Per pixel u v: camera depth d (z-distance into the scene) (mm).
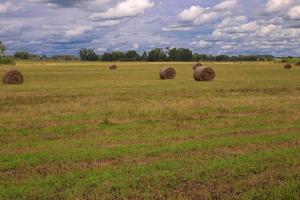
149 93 27078
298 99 23172
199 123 15664
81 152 10703
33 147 11531
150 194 7477
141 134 13508
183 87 31828
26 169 9242
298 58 122625
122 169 9070
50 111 18500
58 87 32594
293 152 10586
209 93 27250
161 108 18516
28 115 17406
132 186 7957
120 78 46031
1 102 22219
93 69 74188
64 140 12594
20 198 7336
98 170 9031
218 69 70438
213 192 7617
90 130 14266
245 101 21625
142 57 186500
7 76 37469
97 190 7695
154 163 9539
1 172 9047
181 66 90312
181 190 7738
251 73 56531
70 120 16219
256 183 8086
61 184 8062
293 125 15094
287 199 7211
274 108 19453
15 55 188875
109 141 12328
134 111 18031
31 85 35375
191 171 8875
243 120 16297
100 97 24656
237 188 7812
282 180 8289
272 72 59219
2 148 11445
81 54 194000
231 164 9414
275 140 12211
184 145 11469
